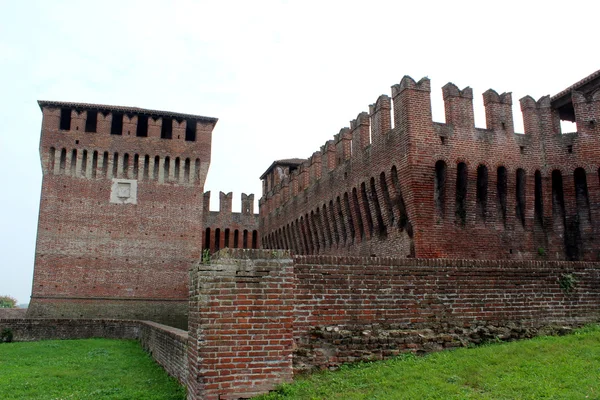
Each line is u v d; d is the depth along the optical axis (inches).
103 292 1819.6
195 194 1974.7
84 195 1866.4
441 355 553.0
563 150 1098.1
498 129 1081.4
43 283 1770.4
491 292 641.6
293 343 536.4
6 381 697.6
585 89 1128.2
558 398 399.5
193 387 479.8
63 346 1218.0
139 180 1929.1
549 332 649.0
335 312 564.1
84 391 626.8
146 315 1831.9
